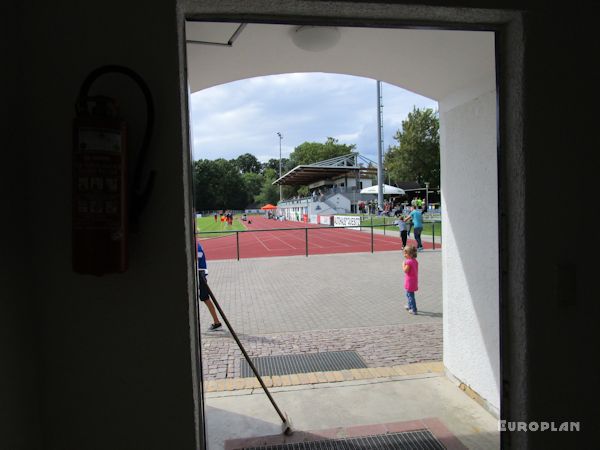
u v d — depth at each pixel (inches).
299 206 1681.8
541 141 74.7
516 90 75.4
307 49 117.9
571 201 76.1
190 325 64.5
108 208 54.9
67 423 61.9
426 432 115.3
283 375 157.2
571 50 75.2
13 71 56.3
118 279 61.9
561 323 75.9
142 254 62.2
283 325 224.5
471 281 135.1
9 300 52.9
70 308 61.2
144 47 60.9
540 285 75.0
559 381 76.0
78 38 59.9
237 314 248.4
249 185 4431.6
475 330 133.3
